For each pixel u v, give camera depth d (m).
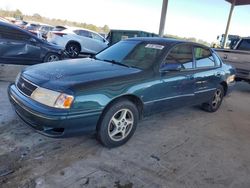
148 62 4.04
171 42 4.47
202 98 5.22
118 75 3.57
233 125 5.21
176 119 5.16
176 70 4.23
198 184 3.04
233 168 3.48
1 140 3.53
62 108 3.03
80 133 3.25
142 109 3.88
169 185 2.96
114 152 3.54
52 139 3.70
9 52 7.16
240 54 8.53
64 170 3.02
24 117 3.34
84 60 4.35
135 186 2.88
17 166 3.00
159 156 3.56
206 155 3.76
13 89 3.66
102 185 2.83
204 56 5.16
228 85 6.02
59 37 12.57
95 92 3.22
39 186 2.70
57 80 3.28
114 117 3.53
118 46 4.77
